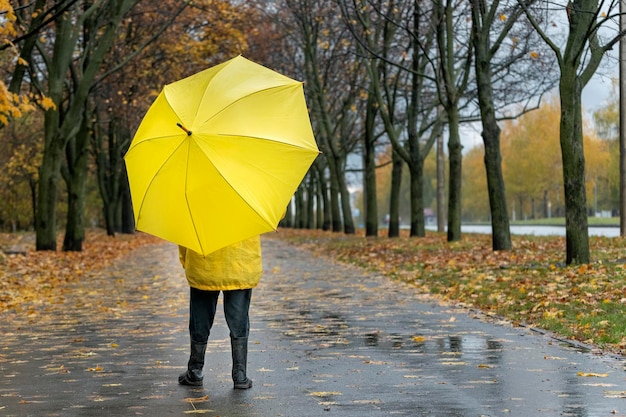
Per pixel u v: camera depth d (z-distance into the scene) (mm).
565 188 17047
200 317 7180
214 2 31453
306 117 6789
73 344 9836
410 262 22141
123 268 23609
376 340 9773
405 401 6441
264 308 13359
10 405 6473
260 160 6438
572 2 16938
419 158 35531
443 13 25391
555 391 6723
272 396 6727
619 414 5895
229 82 6625
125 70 34312
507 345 9180
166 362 8469
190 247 6602
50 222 28984
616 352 8484
